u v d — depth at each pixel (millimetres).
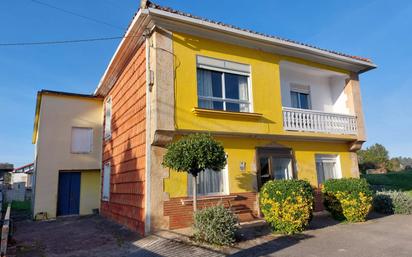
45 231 11586
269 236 8734
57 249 8508
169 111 9703
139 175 10414
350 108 14656
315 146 13539
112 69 13914
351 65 14523
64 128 16469
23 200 29172
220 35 11031
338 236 8742
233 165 11016
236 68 11453
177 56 10227
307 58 13461
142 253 7641
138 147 10758
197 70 10719
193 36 10688
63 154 16250
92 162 16859
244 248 7578
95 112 17406
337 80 15445
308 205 9328
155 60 9789
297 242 8102
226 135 11016
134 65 11891
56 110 16422
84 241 9430
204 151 8375
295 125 12422
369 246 7648
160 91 9664
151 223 9242
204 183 10406
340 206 11117
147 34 10352
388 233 9023
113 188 13805
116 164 13617
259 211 11156
